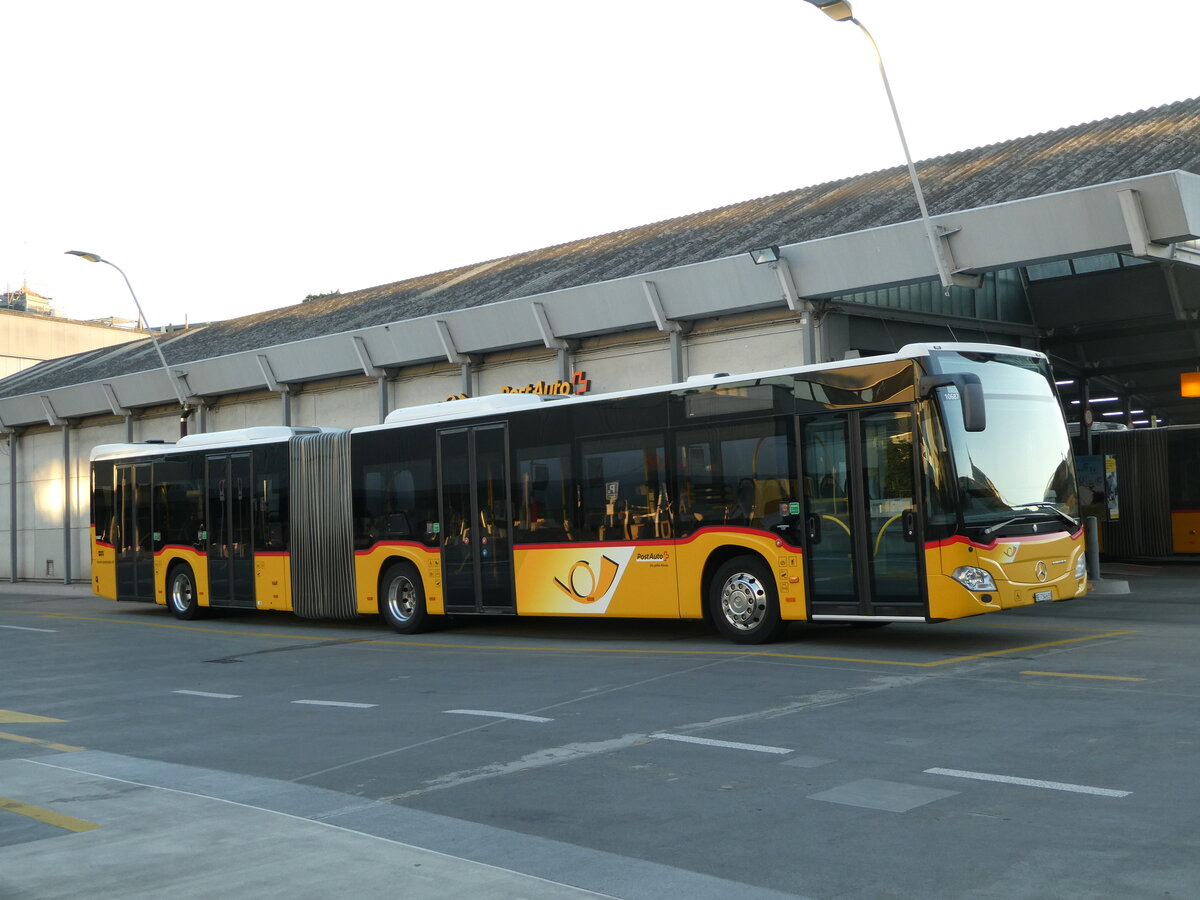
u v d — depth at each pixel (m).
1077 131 26.38
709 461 14.91
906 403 13.20
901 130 19.33
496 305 25.28
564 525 16.38
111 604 29.52
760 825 6.68
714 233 27.69
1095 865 5.68
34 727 11.40
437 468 18.20
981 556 12.88
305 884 5.79
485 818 7.13
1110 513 23.80
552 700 11.31
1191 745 8.05
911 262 19.73
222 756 9.50
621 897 5.52
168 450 23.59
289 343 30.00
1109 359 30.67
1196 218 17.80
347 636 19.17
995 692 10.44
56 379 42.31
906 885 5.55
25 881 5.98
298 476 20.56
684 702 10.75
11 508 40.47
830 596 13.74
